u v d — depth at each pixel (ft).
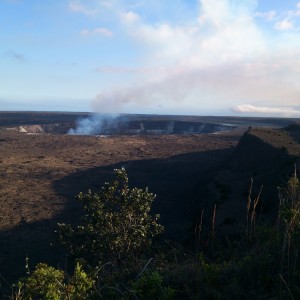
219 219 61.67
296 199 18.89
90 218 38.01
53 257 64.23
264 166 92.27
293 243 16.42
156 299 14.48
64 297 14.32
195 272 16.35
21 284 14.90
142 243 34.17
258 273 15.76
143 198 38.27
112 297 15.10
